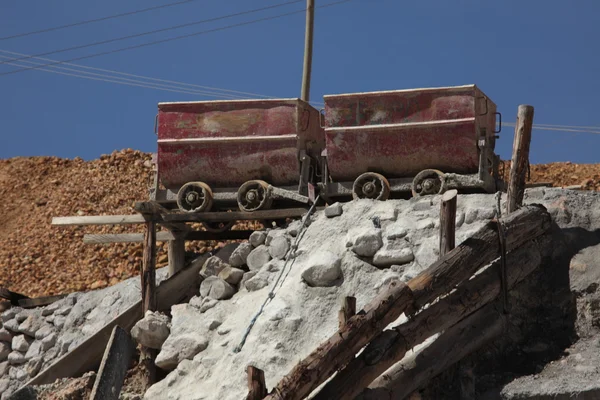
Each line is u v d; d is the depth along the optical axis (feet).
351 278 47.98
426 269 42.39
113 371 46.60
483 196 50.19
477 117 51.85
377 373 39.60
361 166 53.62
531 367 43.24
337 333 39.06
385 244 48.57
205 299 51.42
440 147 51.96
